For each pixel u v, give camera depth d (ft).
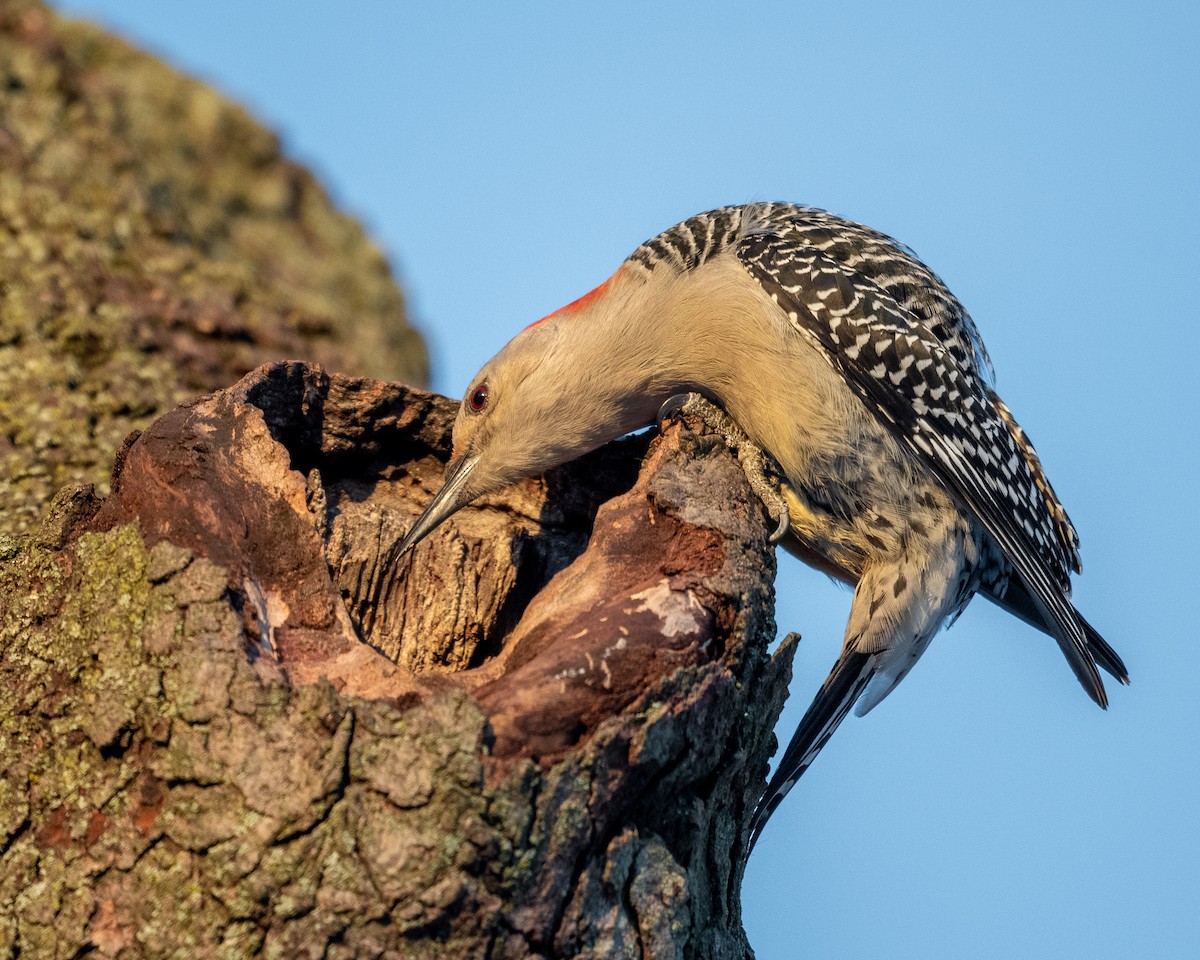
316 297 45.27
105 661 23.25
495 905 21.22
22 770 23.39
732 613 25.04
